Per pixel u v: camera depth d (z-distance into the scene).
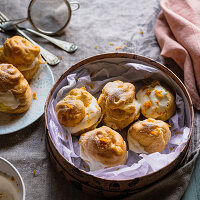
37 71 0.68
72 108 0.58
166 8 0.75
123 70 0.66
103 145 0.55
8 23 0.75
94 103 0.61
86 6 0.82
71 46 0.74
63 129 0.60
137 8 0.82
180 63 0.71
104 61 0.65
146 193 0.57
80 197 0.58
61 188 0.59
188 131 0.58
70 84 0.62
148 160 0.55
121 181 0.52
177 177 0.58
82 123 0.60
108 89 0.61
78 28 0.78
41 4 0.74
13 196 0.56
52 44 0.75
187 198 0.59
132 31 0.78
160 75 0.64
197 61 0.68
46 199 0.58
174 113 0.63
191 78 0.68
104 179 0.52
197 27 0.72
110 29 0.78
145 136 0.58
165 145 0.59
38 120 0.65
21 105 0.62
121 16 0.81
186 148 0.57
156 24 0.77
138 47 0.75
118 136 0.57
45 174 0.60
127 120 0.61
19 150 0.62
